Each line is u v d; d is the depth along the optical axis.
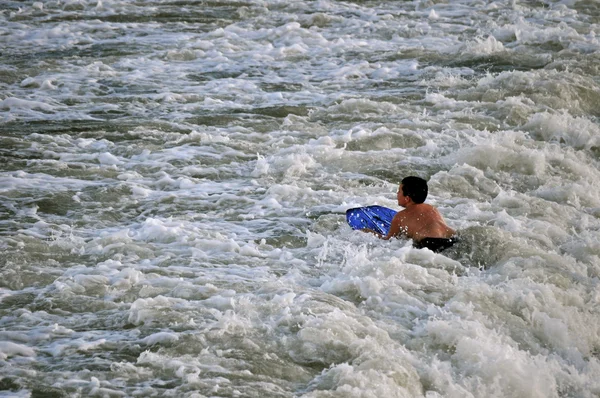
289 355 23.45
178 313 25.41
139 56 61.28
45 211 34.75
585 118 49.59
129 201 36.22
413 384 22.20
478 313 26.14
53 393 21.16
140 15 73.50
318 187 38.31
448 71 58.22
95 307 26.19
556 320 26.03
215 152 42.44
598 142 45.00
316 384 22.11
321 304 26.14
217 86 54.31
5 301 26.56
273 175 39.59
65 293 27.02
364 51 63.41
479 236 31.61
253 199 36.75
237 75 57.16
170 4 76.88
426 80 56.06
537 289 27.84
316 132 45.78
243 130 45.78
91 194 36.69
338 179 39.28
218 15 73.88
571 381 23.59
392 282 28.11
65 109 49.09
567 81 54.16
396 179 39.56
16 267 28.92
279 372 22.59
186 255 30.56
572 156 43.22
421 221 31.91
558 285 28.72
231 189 37.84
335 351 23.59
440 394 22.06
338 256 30.95
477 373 23.02
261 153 42.59
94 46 63.94
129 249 30.77
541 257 30.62
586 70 58.25
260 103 50.66
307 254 31.16
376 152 42.56
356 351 23.55
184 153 42.09
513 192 37.75
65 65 58.59
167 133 44.84
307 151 42.22
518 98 51.28
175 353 23.19
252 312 25.50
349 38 67.12
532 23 72.69
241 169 40.41
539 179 40.09
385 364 22.70
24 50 62.44
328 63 60.47
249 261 30.33
